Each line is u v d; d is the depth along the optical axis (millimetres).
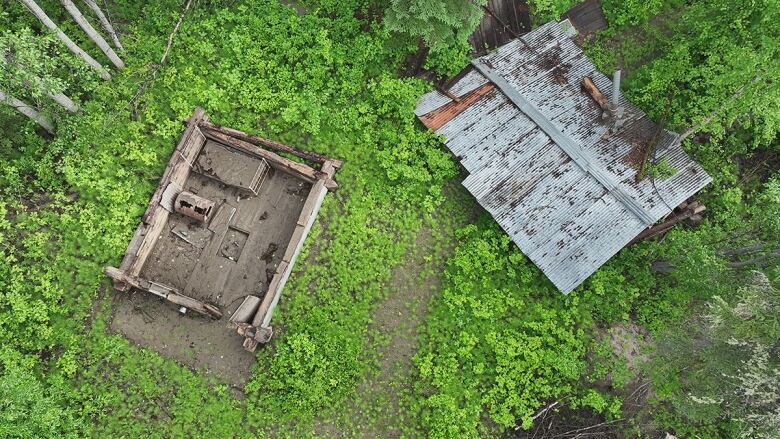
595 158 15805
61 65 16047
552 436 15398
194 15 17641
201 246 16281
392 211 16844
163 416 15125
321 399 15234
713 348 13086
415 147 16859
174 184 16031
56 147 16125
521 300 16219
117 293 15758
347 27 17750
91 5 15617
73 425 14281
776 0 14344
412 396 15570
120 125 16766
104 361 15312
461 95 16812
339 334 15758
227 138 16453
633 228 15414
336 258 16312
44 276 15539
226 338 15664
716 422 15352
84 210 16047
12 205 15977
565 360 15578
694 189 15773
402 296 16297
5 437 12711
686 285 15844
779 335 11633
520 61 17016
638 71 17984
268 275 16125
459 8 15211
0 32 16703
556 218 15672
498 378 15531
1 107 14656
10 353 14844
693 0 18094
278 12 17828
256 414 15164
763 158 17656
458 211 16922
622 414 15594
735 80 14734
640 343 16172
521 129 16297
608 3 18234
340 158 17062
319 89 17453
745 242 16203
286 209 16672
